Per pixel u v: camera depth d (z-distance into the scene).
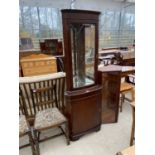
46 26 5.04
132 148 1.05
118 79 2.26
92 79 2.03
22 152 1.89
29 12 4.73
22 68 2.79
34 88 1.88
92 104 2.04
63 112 2.11
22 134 1.67
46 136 2.12
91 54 1.92
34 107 1.99
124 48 5.51
